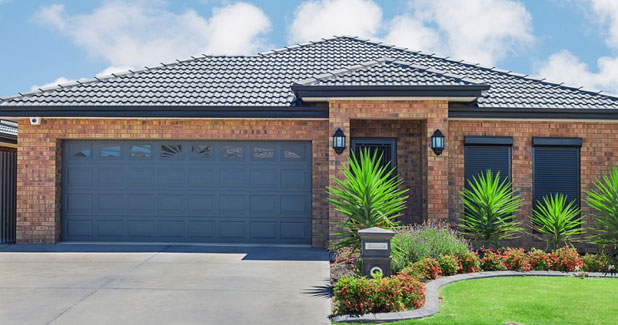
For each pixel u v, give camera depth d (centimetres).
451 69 1416
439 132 1143
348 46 1625
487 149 1220
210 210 1250
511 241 1202
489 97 1231
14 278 838
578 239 1170
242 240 1245
